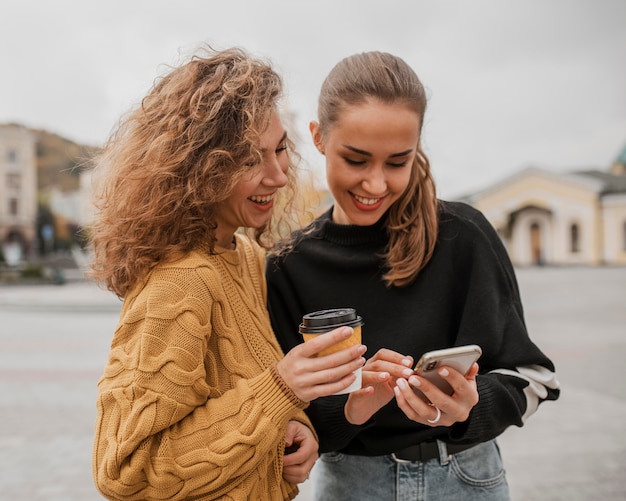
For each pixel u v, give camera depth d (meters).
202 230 1.28
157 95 1.31
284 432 1.20
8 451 5.03
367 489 1.56
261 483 1.28
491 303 1.52
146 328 1.16
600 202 41.19
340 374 1.11
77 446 5.14
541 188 42.84
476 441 1.38
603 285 22.47
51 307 17.88
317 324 1.14
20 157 61.84
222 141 1.24
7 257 42.78
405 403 1.20
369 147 1.37
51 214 66.50
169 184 1.24
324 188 1.75
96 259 1.33
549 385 1.51
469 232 1.59
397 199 1.57
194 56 1.35
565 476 4.42
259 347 1.35
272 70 1.34
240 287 1.39
